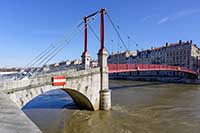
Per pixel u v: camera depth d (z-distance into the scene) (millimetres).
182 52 105000
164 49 116375
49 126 19125
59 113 24406
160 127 19094
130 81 95500
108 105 27188
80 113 24750
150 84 74812
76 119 21828
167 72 100750
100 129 18500
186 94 44312
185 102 33500
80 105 28938
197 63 97375
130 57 139000
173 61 109812
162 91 50281
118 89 54750
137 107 28859
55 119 21609
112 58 152125
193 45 102125
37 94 20016
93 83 26766
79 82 24859
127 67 40750
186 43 103750
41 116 22828
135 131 17953
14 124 3127
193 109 27484
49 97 36938
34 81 19641
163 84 75250
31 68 24906
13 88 16922
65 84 23156
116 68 37219
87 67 27906
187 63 101812
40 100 33625
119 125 19766
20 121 3322
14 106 4695
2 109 4273
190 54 100750
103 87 27766
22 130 2838
